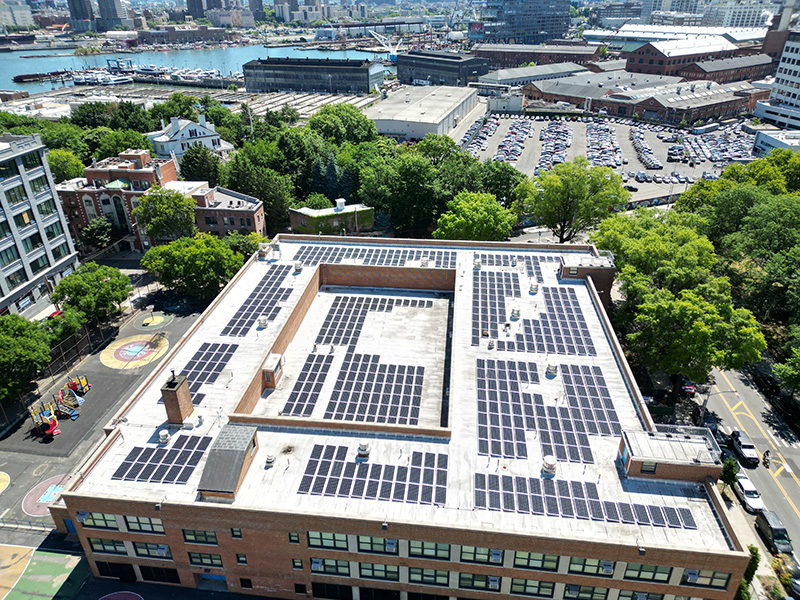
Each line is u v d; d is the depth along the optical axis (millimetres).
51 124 197875
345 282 87125
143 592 52875
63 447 73062
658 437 50219
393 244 95688
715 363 71062
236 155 150000
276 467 50688
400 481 49156
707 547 43062
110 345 95438
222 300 78188
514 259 89812
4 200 96875
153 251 105375
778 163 138625
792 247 93188
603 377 62406
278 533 47219
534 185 126312
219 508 46375
